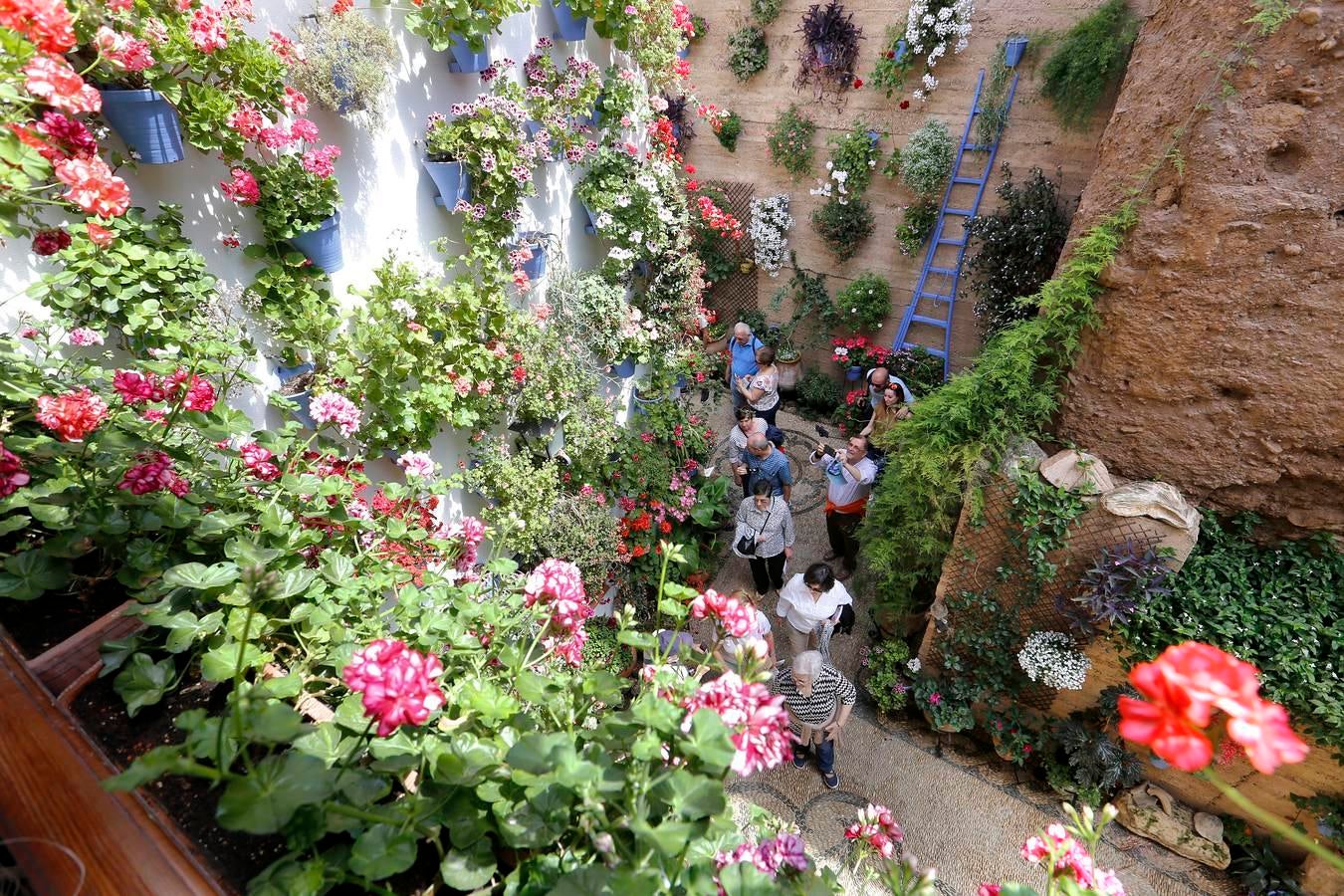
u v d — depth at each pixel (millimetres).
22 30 1328
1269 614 3182
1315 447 3125
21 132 1414
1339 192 2834
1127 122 3502
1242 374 3189
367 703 1022
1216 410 3314
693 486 5672
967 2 5188
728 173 7090
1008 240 5426
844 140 6184
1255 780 3346
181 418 1734
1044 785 3855
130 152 1979
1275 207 2943
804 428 7043
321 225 2500
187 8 1984
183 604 1403
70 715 1077
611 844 983
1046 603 3594
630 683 1363
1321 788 3178
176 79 1960
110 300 1963
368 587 1670
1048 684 3553
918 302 6445
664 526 4852
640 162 4680
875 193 6359
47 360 1868
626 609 1580
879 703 4242
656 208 4625
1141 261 3324
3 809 888
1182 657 943
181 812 1093
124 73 1867
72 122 1644
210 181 2277
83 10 1697
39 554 1448
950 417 3648
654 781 1030
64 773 944
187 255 2152
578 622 1623
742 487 5840
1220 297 3145
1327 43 2736
